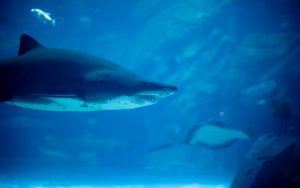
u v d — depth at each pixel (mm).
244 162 7570
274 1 21531
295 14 23359
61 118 22031
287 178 6414
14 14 19969
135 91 2793
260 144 7688
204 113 20406
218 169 18109
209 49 21578
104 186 11789
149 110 21719
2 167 17234
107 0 20266
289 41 20266
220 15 21594
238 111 19984
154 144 20672
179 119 20531
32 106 2850
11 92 2822
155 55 21938
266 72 20141
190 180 14141
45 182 12461
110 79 2766
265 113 18672
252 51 20719
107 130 22141
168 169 17766
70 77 2746
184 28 21391
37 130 21516
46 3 19516
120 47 23188
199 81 21156
